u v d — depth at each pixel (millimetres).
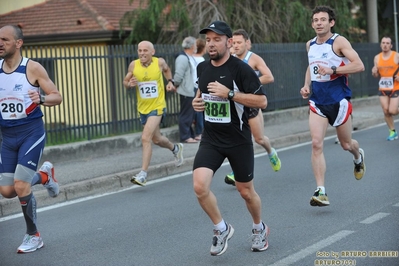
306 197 15328
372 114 32438
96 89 23078
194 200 15719
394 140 24484
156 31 33219
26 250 11633
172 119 25984
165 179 18953
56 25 36531
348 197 15039
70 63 22141
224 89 9977
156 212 14570
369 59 39531
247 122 10406
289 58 31984
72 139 22219
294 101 32250
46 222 14078
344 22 37281
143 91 17859
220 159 10398
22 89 11336
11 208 15273
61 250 11742
